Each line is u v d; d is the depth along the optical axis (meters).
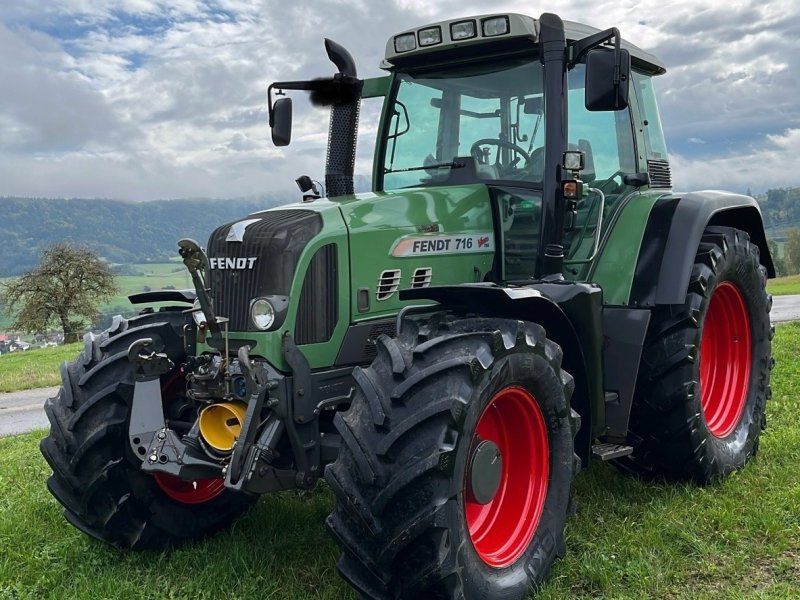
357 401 2.91
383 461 2.75
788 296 23.22
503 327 3.07
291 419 3.24
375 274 3.53
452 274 3.83
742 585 3.14
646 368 4.17
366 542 2.78
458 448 2.75
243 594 3.23
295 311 3.28
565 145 3.84
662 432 4.18
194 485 3.95
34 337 43.19
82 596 3.29
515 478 3.36
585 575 3.29
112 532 3.68
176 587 3.35
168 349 3.83
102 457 3.57
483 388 2.88
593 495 4.18
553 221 3.78
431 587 2.74
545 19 3.80
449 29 4.05
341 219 3.47
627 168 4.56
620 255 4.18
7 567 3.58
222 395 3.30
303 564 3.54
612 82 3.49
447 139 4.29
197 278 3.24
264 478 3.14
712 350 4.86
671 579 3.22
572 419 3.39
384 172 4.48
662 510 3.91
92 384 3.62
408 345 3.02
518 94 4.08
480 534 3.20
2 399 11.10
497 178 4.09
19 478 5.27
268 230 3.33
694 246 4.13
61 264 43.84
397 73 4.48
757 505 3.88
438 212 3.81
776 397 6.12
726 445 4.47
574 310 3.53
